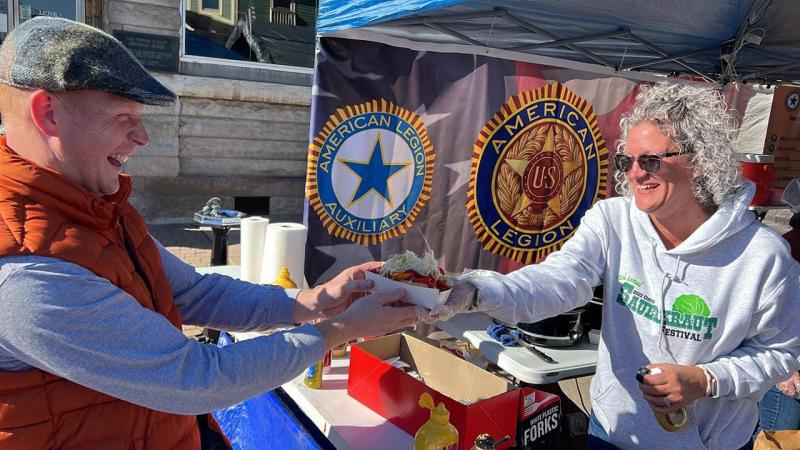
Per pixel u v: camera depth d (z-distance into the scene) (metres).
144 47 6.63
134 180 6.76
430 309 1.43
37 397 1.00
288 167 7.69
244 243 2.66
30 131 1.04
